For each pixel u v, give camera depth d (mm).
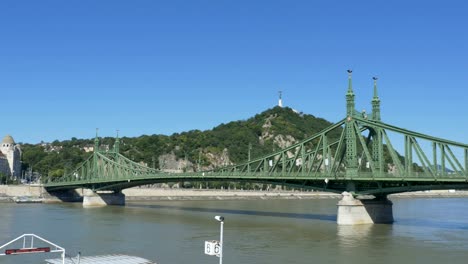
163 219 113125
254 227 95875
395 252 67125
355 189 103500
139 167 175875
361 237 81188
